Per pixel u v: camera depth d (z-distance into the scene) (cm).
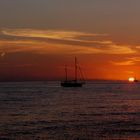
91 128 4397
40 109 7244
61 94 14212
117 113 6288
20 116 5862
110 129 4300
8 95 13550
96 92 16238
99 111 6731
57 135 3944
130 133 4022
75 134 3991
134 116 5753
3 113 6378
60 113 6378
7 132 4153
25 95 13475
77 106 8031
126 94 14162
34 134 4022
